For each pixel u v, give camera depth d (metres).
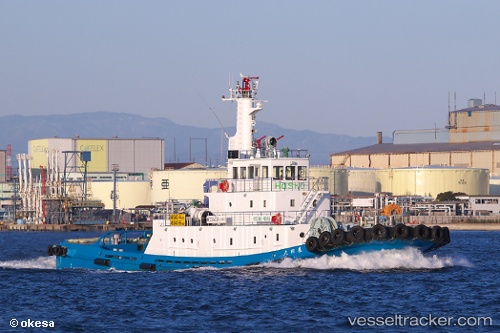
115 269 181.00
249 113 176.75
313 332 117.50
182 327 121.06
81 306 139.12
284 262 163.25
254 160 170.38
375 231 161.38
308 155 172.00
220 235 167.38
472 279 164.25
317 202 168.50
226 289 148.75
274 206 166.00
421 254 172.00
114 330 119.75
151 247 176.88
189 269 170.00
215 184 176.62
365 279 157.25
